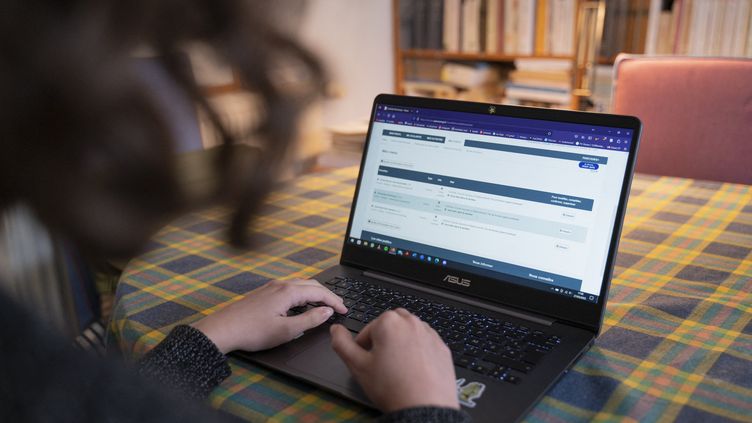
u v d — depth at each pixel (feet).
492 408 2.15
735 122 5.41
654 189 4.72
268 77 0.97
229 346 2.48
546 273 2.85
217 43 0.93
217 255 3.67
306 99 1.02
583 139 2.89
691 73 5.54
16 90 0.81
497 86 12.10
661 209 4.31
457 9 11.64
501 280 2.95
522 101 11.34
